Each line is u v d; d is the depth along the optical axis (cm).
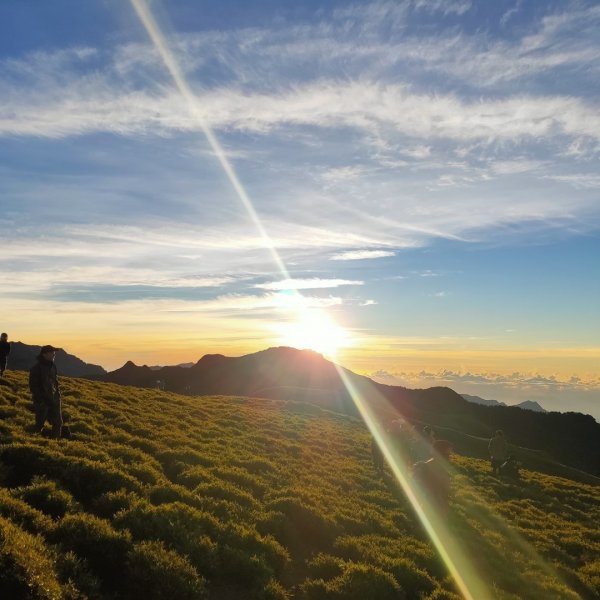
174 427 2447
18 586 691
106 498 1138
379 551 1398
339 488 2084
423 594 1197
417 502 2095
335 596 1072
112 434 1908
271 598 992
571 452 9512
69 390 2762
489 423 10581
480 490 2850
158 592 841
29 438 1477
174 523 1072
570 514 2627
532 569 1634
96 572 868
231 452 2175
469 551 1652
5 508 934
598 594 1547
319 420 4653
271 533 1323
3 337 2619
